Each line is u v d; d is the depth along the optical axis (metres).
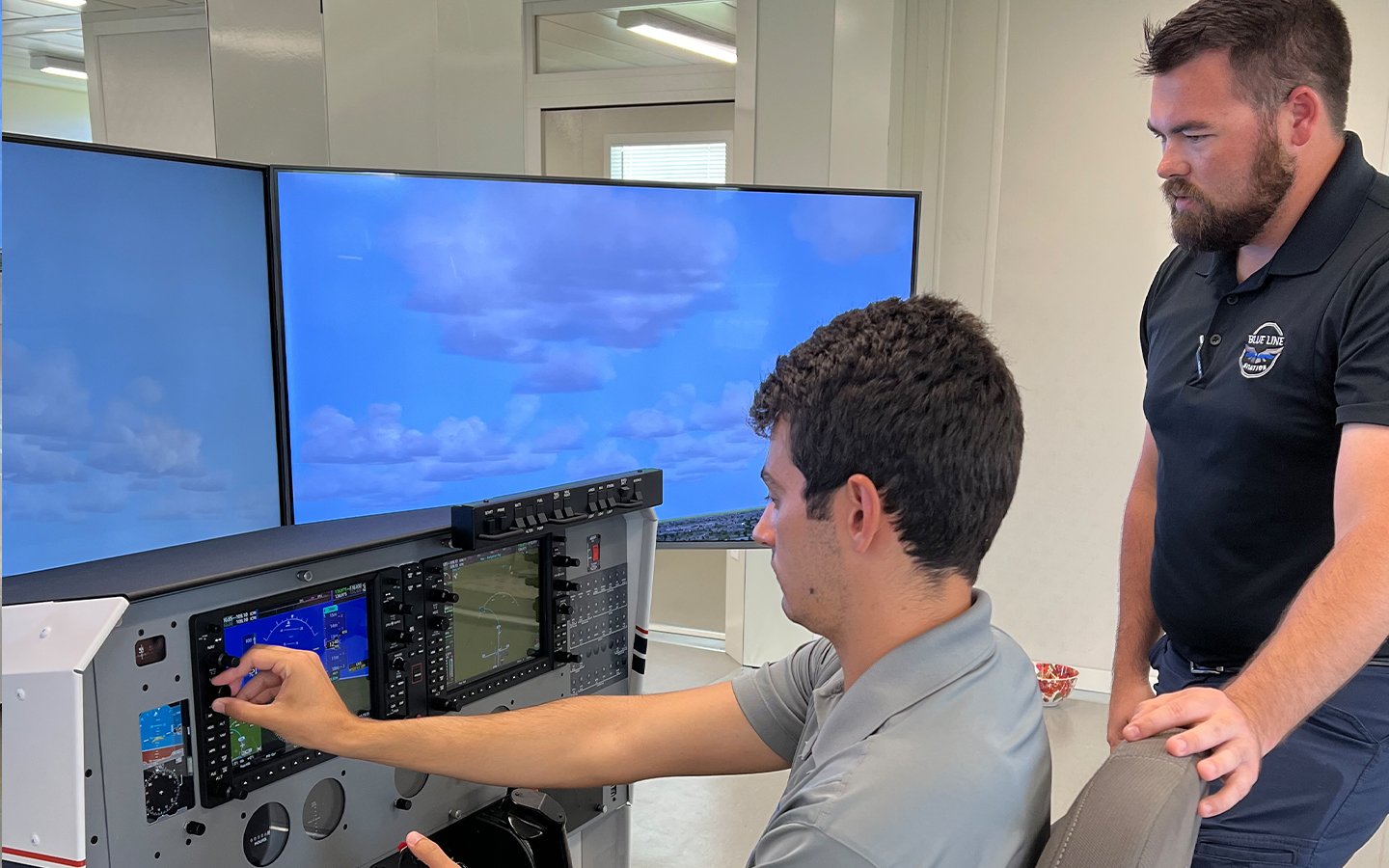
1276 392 1.30
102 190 1.57
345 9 3.12
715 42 3.39
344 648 1.08
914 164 3.54
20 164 1.46
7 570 1.54
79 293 1.56
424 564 1.14
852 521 0.78
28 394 1.53
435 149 3.14
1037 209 3.45
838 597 0.82
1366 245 1.22
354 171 2.05
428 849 0.99
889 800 0.72
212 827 0.98
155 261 1.66
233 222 1.79
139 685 0.90
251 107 3.26
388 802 1.16
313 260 2.03
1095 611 3.59
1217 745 0.81
